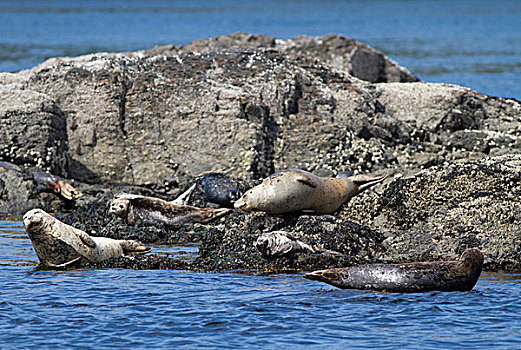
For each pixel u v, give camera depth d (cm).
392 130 8488
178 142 8100
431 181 4925
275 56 8944
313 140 8200
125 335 2947
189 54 8825
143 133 8156
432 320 3127
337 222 4603
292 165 8169
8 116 7725
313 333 2967
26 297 3512
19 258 4631
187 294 3581
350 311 3259
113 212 5503
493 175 4894
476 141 8294
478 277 3609
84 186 7481
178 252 4869
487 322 3100
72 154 8144
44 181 7162
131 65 8588
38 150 7744
